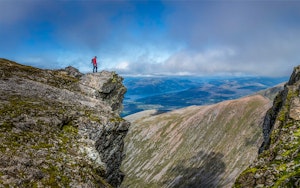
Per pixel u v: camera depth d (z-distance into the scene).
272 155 28.64
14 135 27.06
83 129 36.56
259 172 26.41
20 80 46.69
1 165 21.34
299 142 27.98
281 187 22.48
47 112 35.03
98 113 43.00
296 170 23.69
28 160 23.53
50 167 24.36
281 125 35.72
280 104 50.22
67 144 30.89
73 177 24.77
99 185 26.47
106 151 40.31
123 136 44.50
